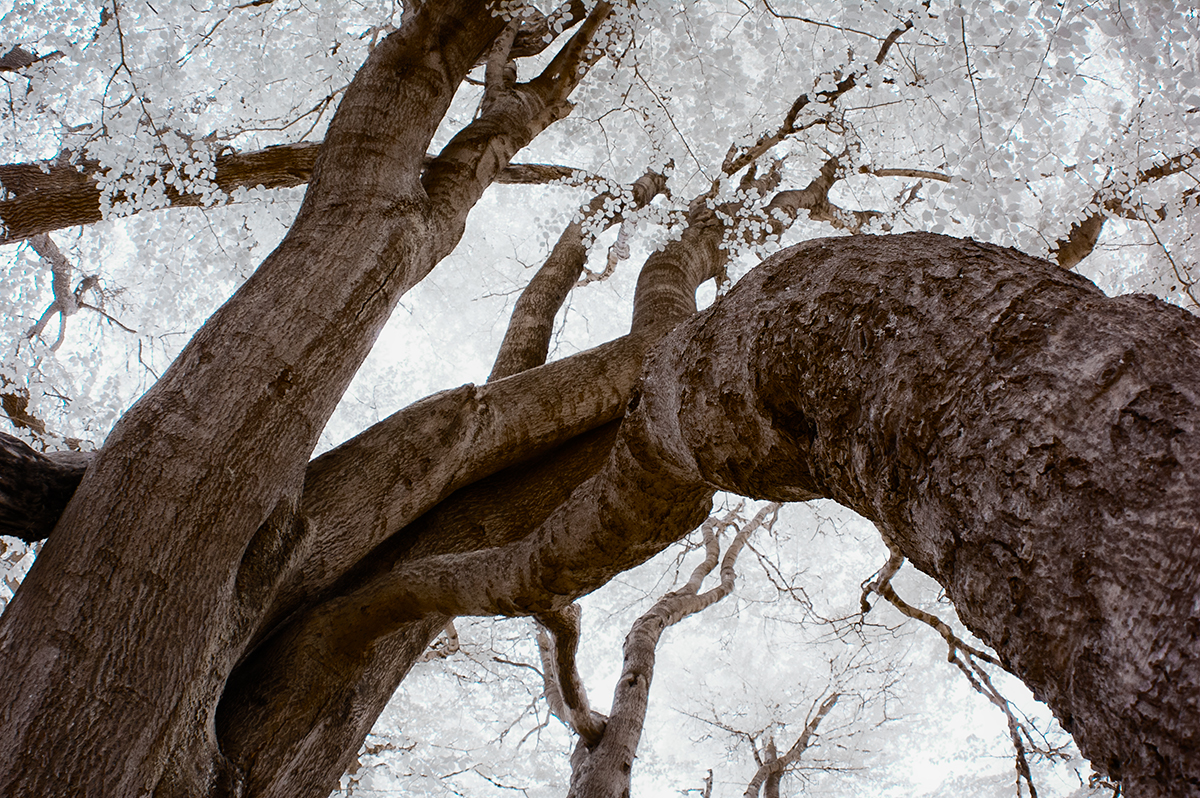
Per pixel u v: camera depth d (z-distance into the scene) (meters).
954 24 3.72
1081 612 0.64
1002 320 0.87
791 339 1.15
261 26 5.95
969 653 6.48
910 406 0.88
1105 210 5.21
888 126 6.46
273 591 2.51
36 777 1.72
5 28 5.14
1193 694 0.54
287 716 2.54
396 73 3.42
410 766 9.68
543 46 5.70
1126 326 0.78
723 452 1.37
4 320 6.31
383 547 3.27
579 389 3.55
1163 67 4.00
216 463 2.29
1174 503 0.62
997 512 0.74
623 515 2.12
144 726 1.91
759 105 6.73
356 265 2.87
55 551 2.09
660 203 5.86
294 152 4.90
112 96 4.62
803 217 6.80
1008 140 3.84
